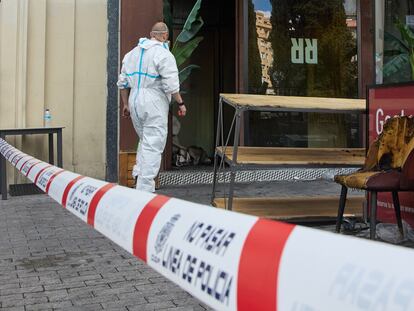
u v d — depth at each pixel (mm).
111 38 7754
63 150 7668
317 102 4918
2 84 7230
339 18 9125
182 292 3352
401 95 4344
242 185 7996
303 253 1084
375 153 4254
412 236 4191
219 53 9812
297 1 8984
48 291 3361
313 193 7207
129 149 7664
